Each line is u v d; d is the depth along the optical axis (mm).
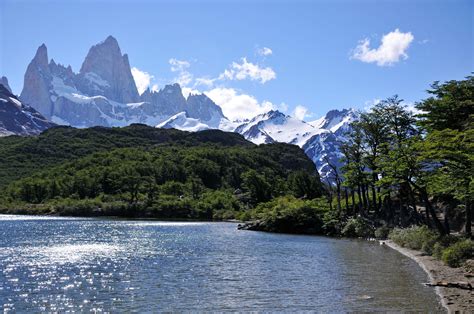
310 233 84500
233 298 27750
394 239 61500
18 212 165250
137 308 25766
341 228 79750
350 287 30406
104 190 184000
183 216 153875
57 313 25000
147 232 85625
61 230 88688
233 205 162375
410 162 52531
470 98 60125
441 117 60281
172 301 27219
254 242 65562
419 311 23672
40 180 188250
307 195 154000
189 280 33938
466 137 42719
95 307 26109
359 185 84875
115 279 34562
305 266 40469
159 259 46062
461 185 44688
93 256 48469
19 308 26016
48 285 32344
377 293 28297
